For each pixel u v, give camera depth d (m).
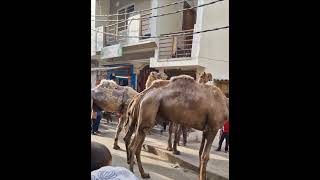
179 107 4.75
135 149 5.28
